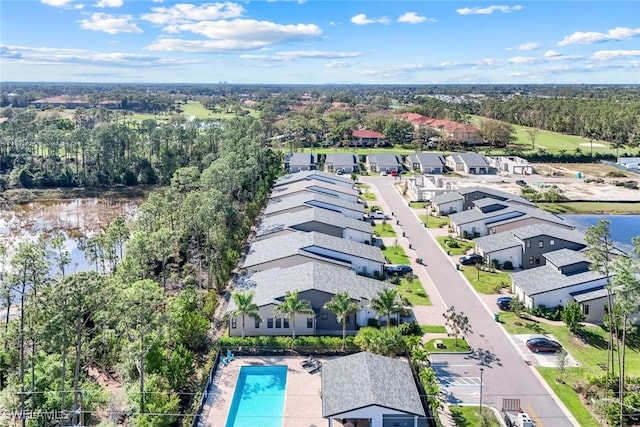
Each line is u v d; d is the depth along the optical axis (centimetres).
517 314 6419
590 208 12394
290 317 5669
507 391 4828
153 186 14900
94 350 5081
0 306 5962
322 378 4594
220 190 8944
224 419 4425
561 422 4375
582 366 5266
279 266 7169
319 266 6700
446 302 6856
